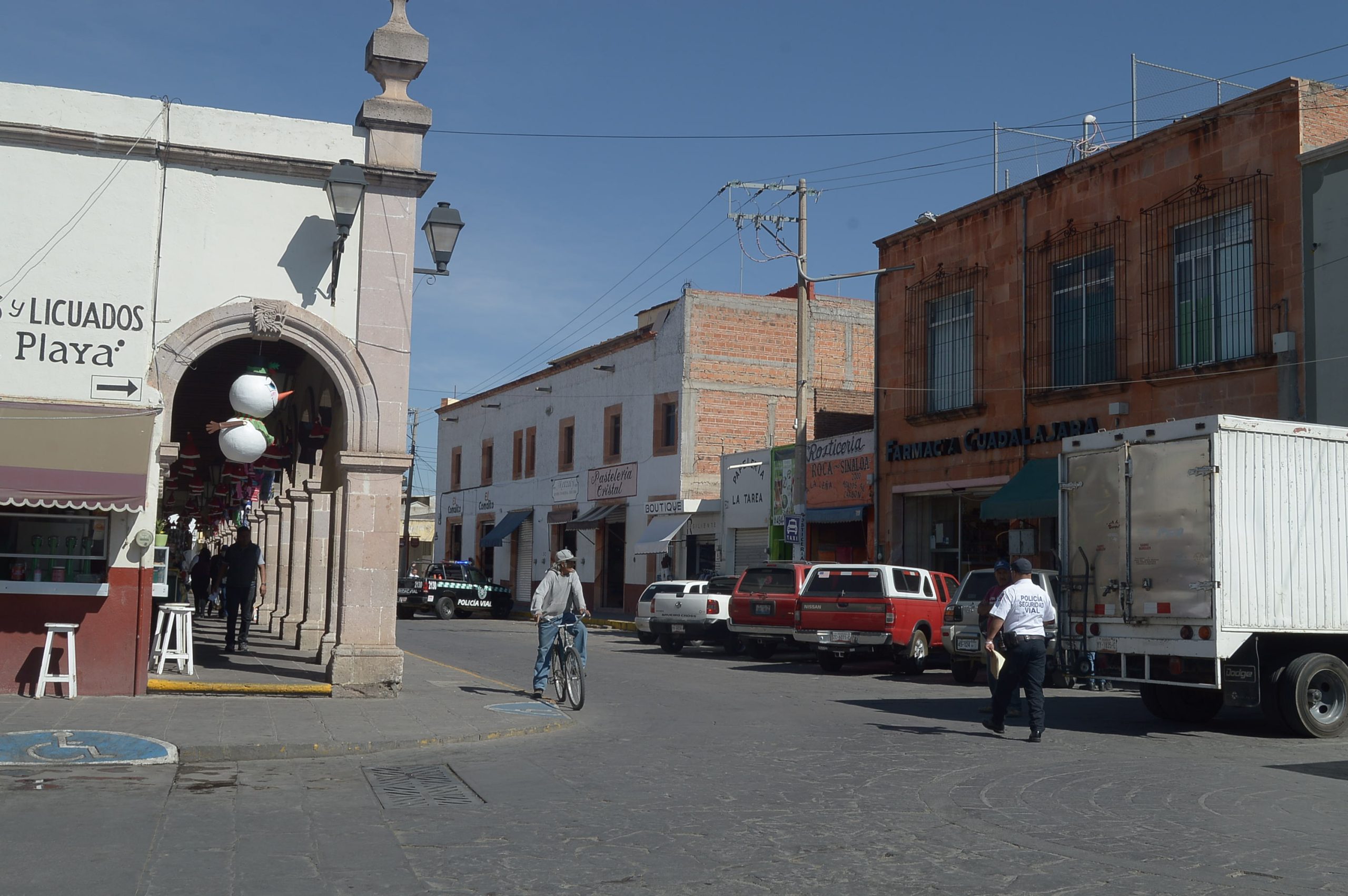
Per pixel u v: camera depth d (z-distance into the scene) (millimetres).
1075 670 13844
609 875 6547
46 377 13086
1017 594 12406
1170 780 9742
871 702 15984
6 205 13109
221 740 10703
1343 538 13422
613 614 41625
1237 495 12742
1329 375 18719
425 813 8219
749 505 35844
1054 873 6629
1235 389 20328
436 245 14898
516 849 7160
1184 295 21531
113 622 13234
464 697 14781
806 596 21484
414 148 14672
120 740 10469
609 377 44719
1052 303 24484
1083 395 23328
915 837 7496
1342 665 12906
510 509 53312
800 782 9461
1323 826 7961
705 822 7938
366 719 12461
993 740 12172
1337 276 18688
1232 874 6621
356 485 14352
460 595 41812
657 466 40812
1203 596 12625
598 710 14664
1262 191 20016
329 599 17844
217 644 20625
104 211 13422
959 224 27078
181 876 6379
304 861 6797
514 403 53781
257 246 13977
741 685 18359
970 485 26125
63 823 7559
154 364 13453
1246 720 14711
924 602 21594
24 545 13141
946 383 27469
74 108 13336
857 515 29906
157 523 14781
